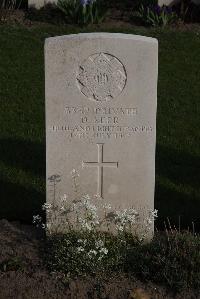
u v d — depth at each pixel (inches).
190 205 276.5
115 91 232.1
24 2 488.4
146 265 227.6
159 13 464.1
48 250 238.4
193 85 389.4
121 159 241.3
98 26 461.7
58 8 475.2
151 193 245.6
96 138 238.1
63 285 221.3
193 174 300.8
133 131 237.6
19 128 339.3
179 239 236.1
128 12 484.7
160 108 362.3
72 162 240.8
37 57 418.9
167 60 419.2
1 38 440.1
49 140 237.5
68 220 245.0
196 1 478.9
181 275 220.2
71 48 226.4
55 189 243.8
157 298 216.4
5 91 377.7
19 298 215.3
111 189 245.3
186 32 456.1
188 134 336.8
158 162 310.3
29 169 302.0
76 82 230.5
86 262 226.1
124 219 237.9
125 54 227.6
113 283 222.5
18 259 232.1
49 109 233.5
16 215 267.1
